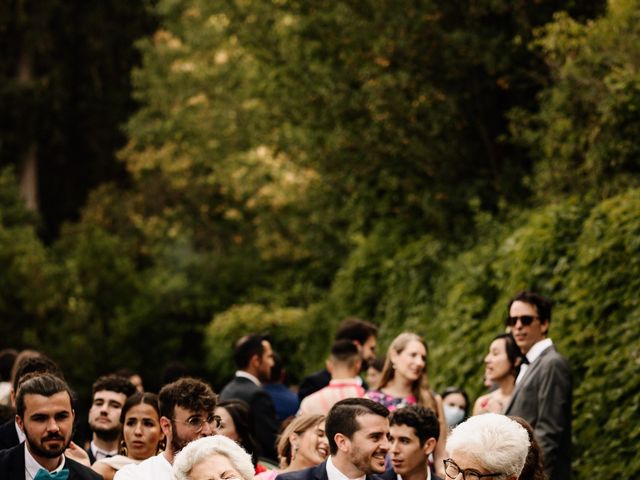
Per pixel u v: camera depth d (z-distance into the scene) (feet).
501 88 62.80
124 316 114.11
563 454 32.14
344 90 64.23
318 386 45.73
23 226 126.82
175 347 117.50
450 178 63.52
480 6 59.72
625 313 40.68
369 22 61.82
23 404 24.64
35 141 145.28
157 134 120.37
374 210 67.92
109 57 145.18
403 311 64.03
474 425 19.97
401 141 62.69
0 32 143.74
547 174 50.85
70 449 29.68
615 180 46.44
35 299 110.52
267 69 71.72
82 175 150.30
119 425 34.01
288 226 94.79
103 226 128.06
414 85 62.69
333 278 103.55
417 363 35.91
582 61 48.83
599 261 42.16
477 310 51.39
